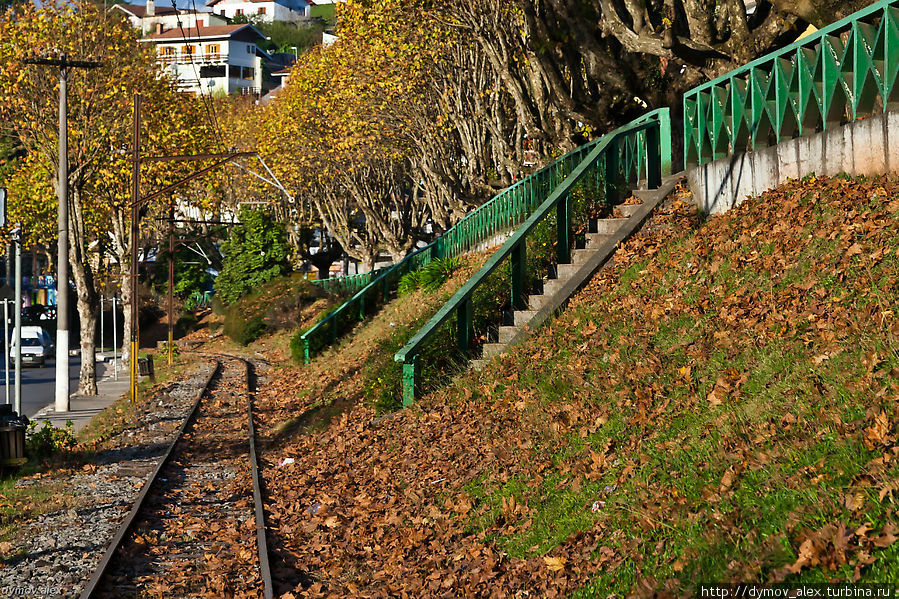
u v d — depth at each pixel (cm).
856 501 524
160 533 1071
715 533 577
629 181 1703
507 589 677
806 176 1173
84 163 3316
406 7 2822
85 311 3291
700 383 861
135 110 3056
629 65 1822
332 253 7412
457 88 3269
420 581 765
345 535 985
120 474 1498
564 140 2308
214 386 3203
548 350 1252
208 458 1666
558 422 964
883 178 1002
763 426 689
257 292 6119
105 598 807
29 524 1120
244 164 6281
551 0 1797
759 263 1048
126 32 3409
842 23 1092
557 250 1537
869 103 1073
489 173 3547
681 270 1214
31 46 3188
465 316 1496
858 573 472
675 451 740
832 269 908
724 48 1598
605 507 720
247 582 841
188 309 8062
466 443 1107
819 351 767
